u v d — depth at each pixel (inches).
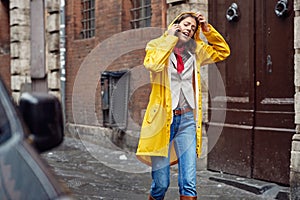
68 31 481.7
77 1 474.6
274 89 274.4
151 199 201.0
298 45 242.2
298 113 243.0
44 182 97.3
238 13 296.7
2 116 114.0
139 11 395.5
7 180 96.4
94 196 265.0
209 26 202.2
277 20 272.1
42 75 520.1
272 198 257.6
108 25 421.7
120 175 312.2
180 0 319.9
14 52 557.6
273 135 272.5
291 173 245.4
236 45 298.8
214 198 257.1
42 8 516.7
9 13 599.2
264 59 280.4
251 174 285.7
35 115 112.3
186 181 193.2
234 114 298.0
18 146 105.8
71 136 445.1
